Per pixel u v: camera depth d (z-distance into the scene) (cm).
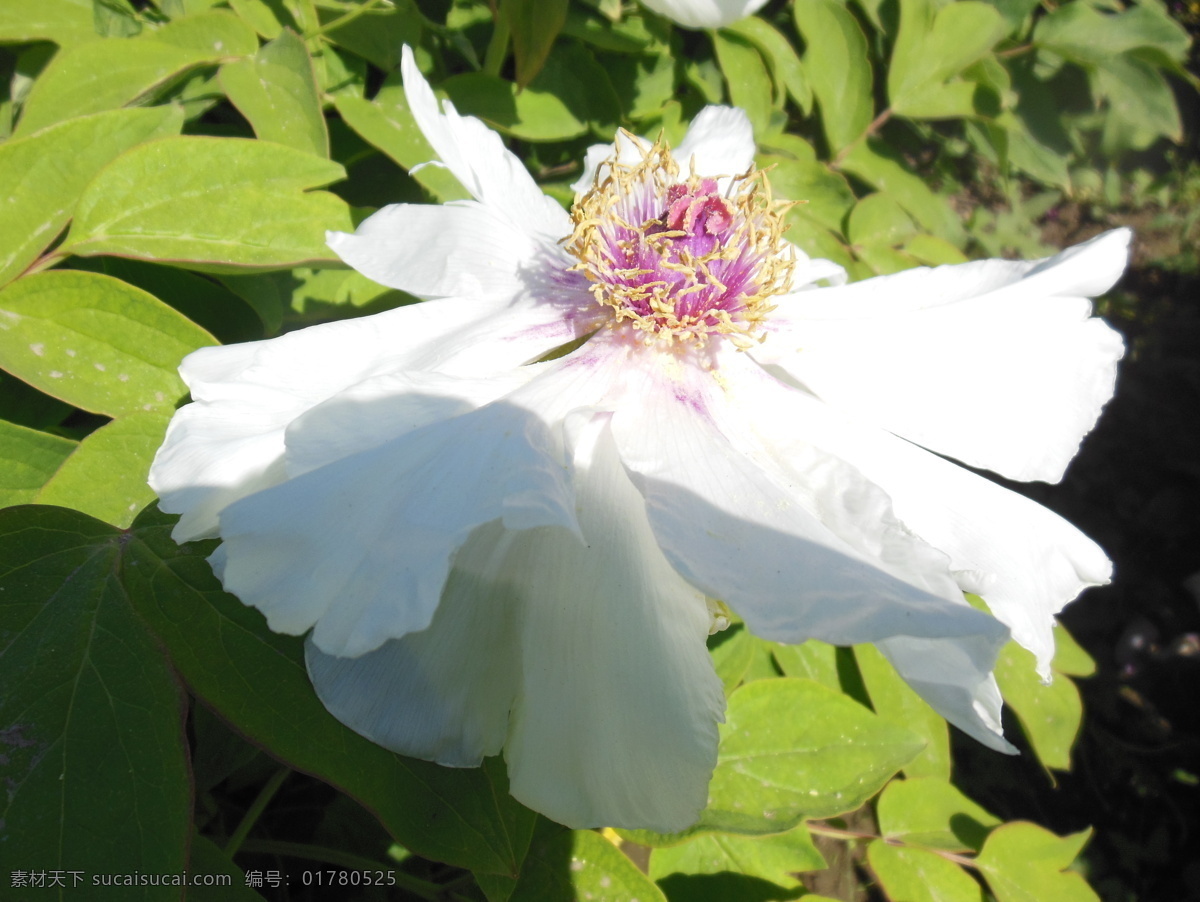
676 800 19
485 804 20
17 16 28
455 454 19
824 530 20
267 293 28
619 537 20
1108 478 68
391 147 29
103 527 20
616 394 23
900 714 35
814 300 26
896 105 39
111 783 18
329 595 17
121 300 23
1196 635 61
